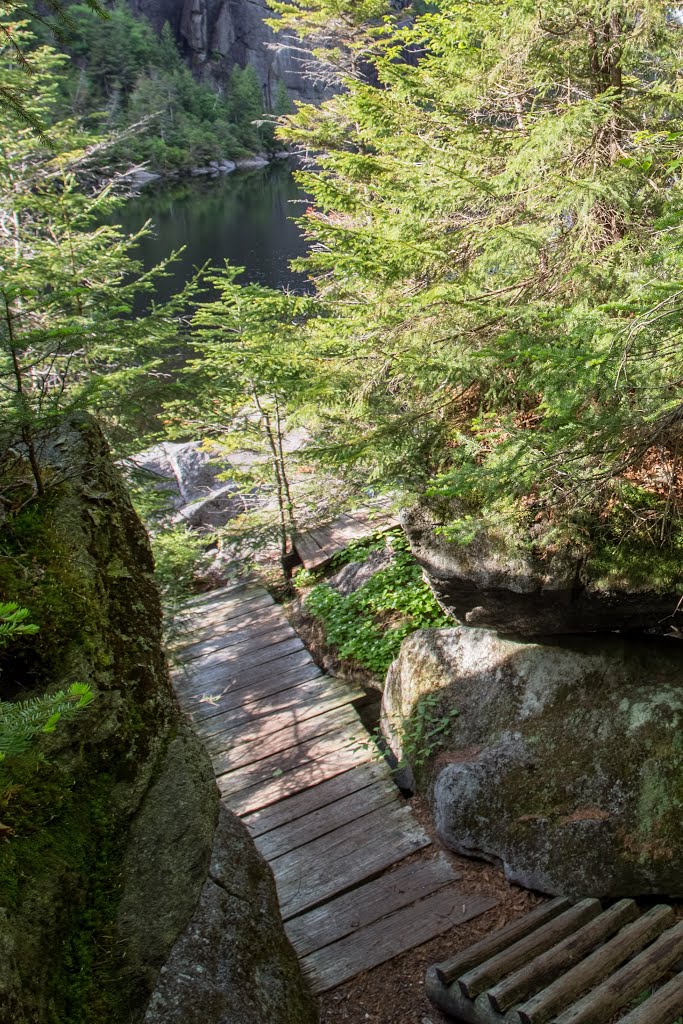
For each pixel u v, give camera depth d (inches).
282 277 820.6
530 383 146.3
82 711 98.7
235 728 245.1
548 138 172.4
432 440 211.2
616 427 137.6
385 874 189.0
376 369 210.5
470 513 198.5
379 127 201.5
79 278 275.0
